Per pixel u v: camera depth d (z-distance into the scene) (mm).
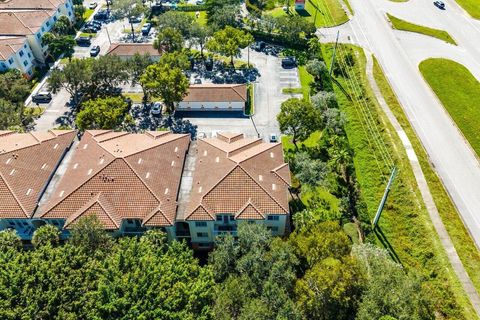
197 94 85938
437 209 64812
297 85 95000
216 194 58219
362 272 47531
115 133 70250
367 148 77812
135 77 89875
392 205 66938
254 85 95062
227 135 70188
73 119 85438
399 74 95812
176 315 40000
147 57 90062
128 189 57812
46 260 46094
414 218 63969
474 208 65500
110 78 87188
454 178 70375
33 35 99625
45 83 96312
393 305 42938
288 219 65375
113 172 58906
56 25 107562
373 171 73250
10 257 47000
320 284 44656
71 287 42438
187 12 126500
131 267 44906
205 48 104188
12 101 84250
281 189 60406
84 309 41219
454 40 109125
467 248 59219
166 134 70062
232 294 44281
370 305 43156
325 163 70312
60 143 68125
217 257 50000
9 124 75250
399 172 70812
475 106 85500
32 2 112000
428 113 84062
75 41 105938
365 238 61438
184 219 56625
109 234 56188
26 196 57938
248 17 120125
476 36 111375
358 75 95500
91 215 52188
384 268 48000
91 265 45406
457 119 82125
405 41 108812
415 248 60562
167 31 98562
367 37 110688
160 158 63312
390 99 87375
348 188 70438
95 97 90625
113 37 114750
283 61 101250
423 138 78125
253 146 67750
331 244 49875
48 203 57719
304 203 68312
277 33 113188
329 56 104375
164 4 130625
